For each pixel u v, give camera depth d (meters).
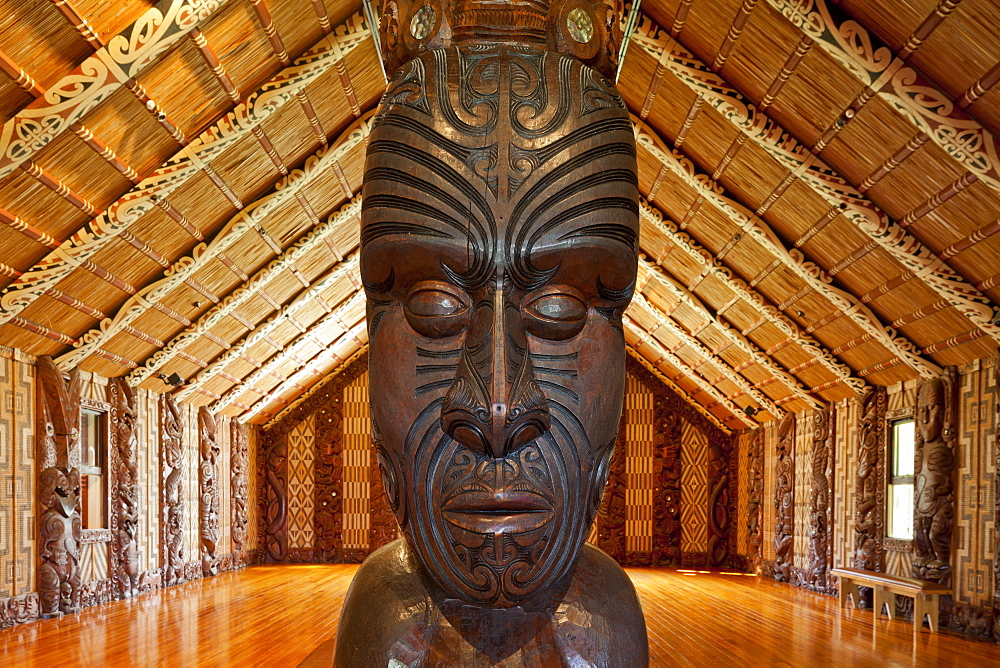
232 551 11.09
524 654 1.57
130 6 3.75
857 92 4.35
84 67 3.85
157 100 4.49
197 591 8.52
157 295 6.32
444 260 1.47
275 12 4.50
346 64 5.42
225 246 6.25
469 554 1.43
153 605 7.40
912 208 4.84
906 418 7.29
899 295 5.87
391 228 1.49
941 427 6.52
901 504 7.48
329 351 10.86
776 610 7.59
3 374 6.04
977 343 5.90
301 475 12.39
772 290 7.04
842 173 5.01
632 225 1.54
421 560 1.52
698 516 12.26
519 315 1.49
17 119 3.90
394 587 1.66
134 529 7.96
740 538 11.97
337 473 12.37
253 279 7.21
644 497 12.28
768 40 4.44
